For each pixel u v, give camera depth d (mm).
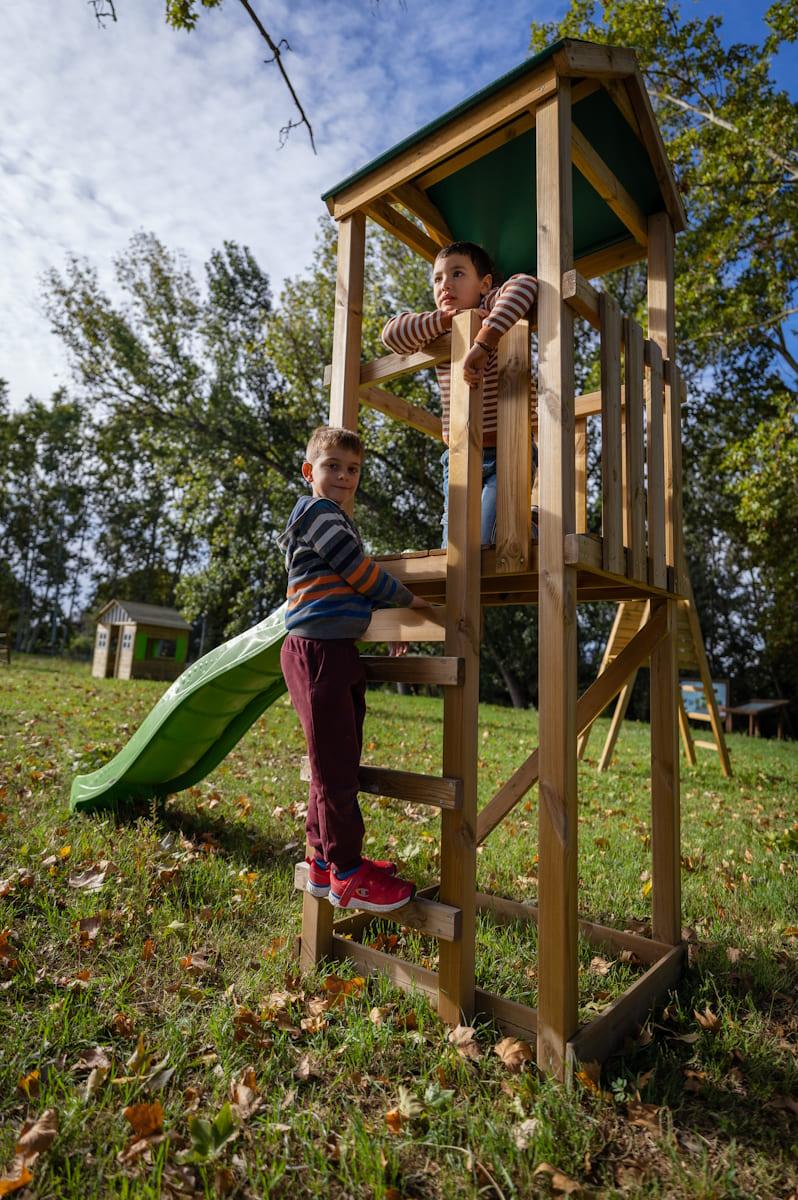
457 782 2227
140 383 19531
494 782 6223
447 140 2613
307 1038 2158
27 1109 1770
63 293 19297
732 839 4727
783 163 10656
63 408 40031
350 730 2273
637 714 22516
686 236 12758
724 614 25094
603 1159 1712
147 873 3230
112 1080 1871
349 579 2236
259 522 19984
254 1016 2193
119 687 12656
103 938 2648
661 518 2811
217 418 19344
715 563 25031
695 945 2986
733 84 11805
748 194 11570
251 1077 1900
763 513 11492
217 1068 1944
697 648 7152
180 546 39469
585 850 4246
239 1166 1621
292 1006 2301
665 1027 2342
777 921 3252
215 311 22219
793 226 11484
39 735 6543
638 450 2617
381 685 23797
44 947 2553
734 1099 1971
